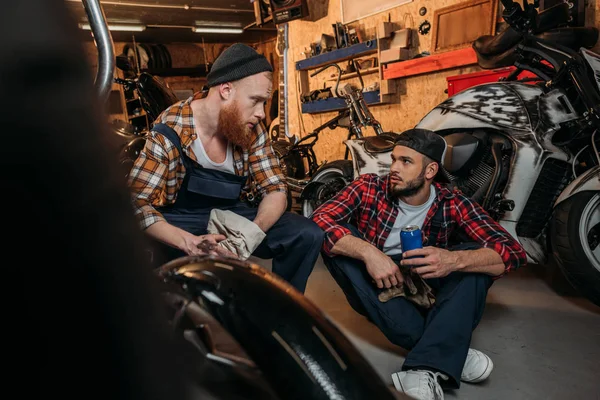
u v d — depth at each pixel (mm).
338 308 2328
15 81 115
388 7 4930
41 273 127
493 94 2494
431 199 1816
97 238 134
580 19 3340
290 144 4691
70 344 132
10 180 120
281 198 1774
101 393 137
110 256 137
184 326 249
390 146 2828
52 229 125
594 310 2145
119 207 140
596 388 1545
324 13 5781
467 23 4148
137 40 9570
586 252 2018
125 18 7707
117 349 140
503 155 2410
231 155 1744
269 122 9391
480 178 2508
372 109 5254
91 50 128
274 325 272
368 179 1904
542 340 1893
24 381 130
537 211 2396
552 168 2365
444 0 4402
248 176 1880
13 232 122
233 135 1618
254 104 1603
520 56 2686
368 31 5250
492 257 1592
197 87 10344
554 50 2494
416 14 4684
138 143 2770
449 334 1501
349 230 1773
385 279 1615
